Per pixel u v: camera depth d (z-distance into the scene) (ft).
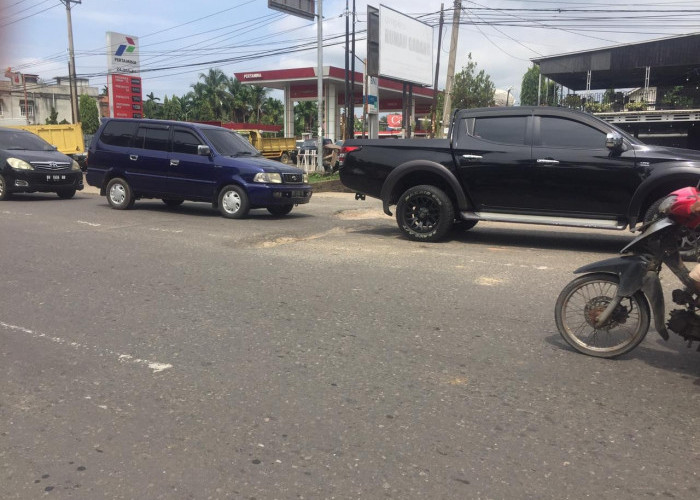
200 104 212.43
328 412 10.91
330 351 13.94
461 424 10.53
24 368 12.84
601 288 14.26
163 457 9.37
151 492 8.45
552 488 8.62
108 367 12.91
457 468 9.11
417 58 96.12
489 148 27.14
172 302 17.85
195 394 11.61
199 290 19.22
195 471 8.98
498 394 11.77
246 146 40.14
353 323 16.01
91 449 9.58
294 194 37.11
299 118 213.46
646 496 8.45
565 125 26.32
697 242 12.87
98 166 41.01
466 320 16.37
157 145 39.09
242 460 9.29
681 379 12.66
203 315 16.60
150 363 13.14
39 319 16.15
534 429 10.38
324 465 9.17
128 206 40.45
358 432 10.19
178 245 27.17
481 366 13.17
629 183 25.00
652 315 13.55
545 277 21.38
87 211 39.58
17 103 219.82
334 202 49.19
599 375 12.80
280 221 36.04
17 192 45.57
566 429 10.40
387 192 29.35
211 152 37.06
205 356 13.56
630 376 12.77
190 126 38.37
